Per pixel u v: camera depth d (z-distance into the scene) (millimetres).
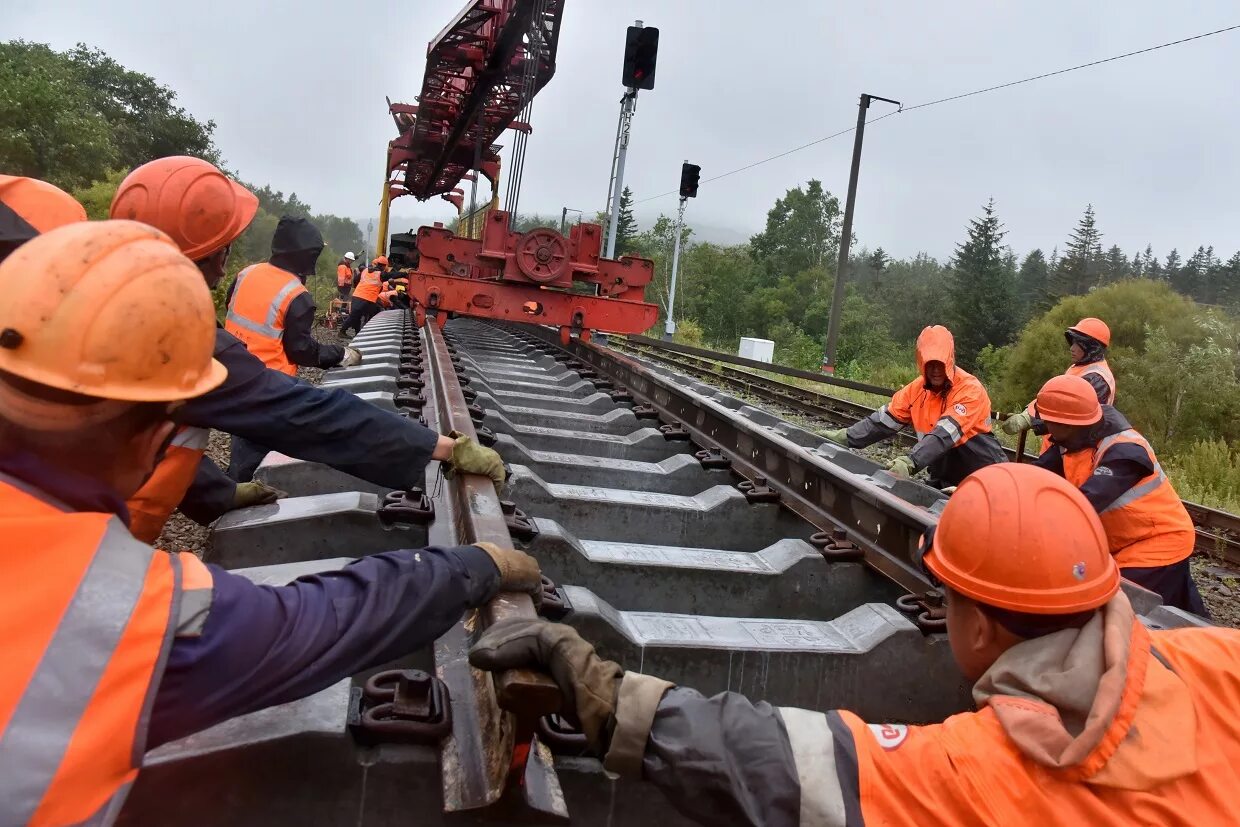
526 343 12273
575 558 2984
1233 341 21688
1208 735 1241
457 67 12852
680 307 74188
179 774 1498
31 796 914
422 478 3260
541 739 1727
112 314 1054
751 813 1176
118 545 1059
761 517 3934
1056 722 1129
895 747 1188
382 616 1331
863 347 59500
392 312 14680
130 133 44812
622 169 14172
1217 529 7461
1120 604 1234
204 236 2482
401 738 1634
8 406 1040
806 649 2496
